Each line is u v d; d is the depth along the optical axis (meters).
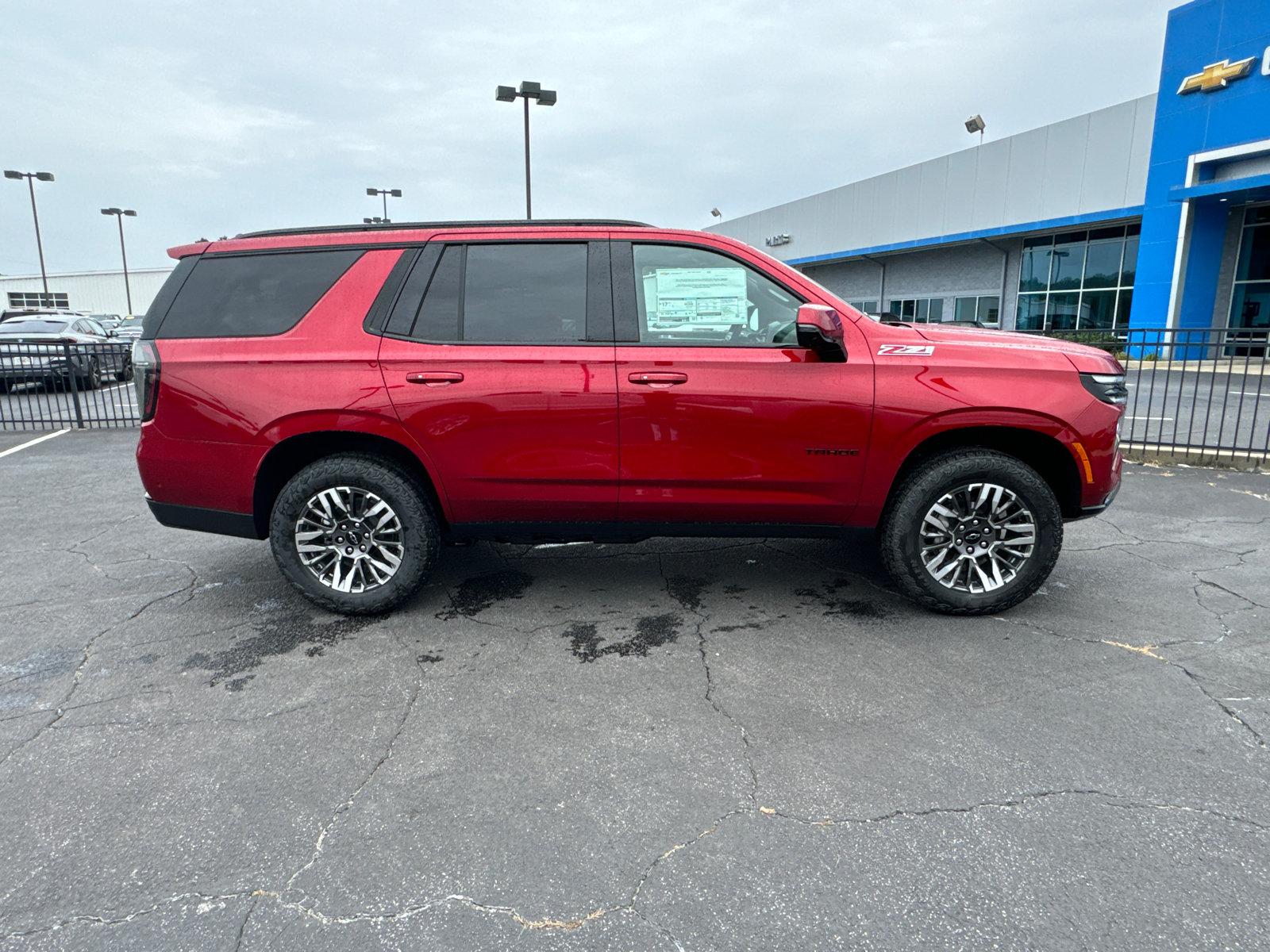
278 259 3.61
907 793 2.27
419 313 3.50
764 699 2.86
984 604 3.53
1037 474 3.49
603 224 3.61
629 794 2.29
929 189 26.70
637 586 4.10
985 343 3.49
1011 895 1.86
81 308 50.50
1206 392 12.45
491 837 2.11
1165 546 4.70
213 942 1.75
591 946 1.72
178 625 3.63
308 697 2.92
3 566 4.56
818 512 3.53
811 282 3.47
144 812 2.23
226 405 3.48
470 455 3.46
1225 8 17.28
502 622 3.64
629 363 3.38
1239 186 16.62
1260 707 2.74
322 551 3.61
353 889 1.92
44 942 1.75
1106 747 2.49
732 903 1.85
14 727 2.71
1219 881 1.89
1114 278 21.45
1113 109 20.41
